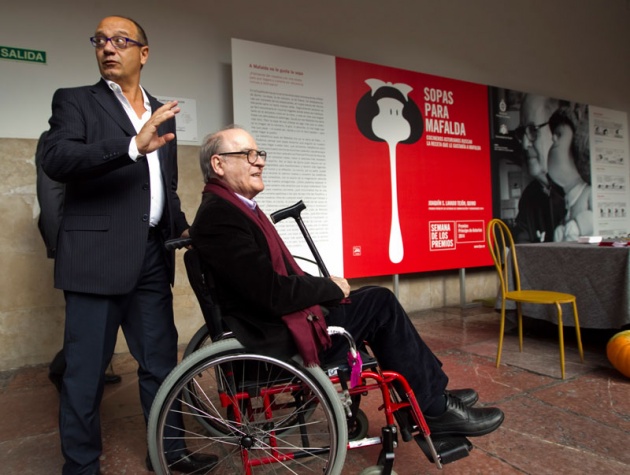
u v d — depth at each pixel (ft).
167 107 4.06
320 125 11.18
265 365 4.19
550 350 9.21
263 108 10.43
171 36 10.18
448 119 13.42
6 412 6.70
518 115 14.94
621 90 18.45
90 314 4.42
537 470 4.76
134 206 4.49
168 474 4.01
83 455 4.50
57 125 4.31
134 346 4.99
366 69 11.94
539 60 16.24
